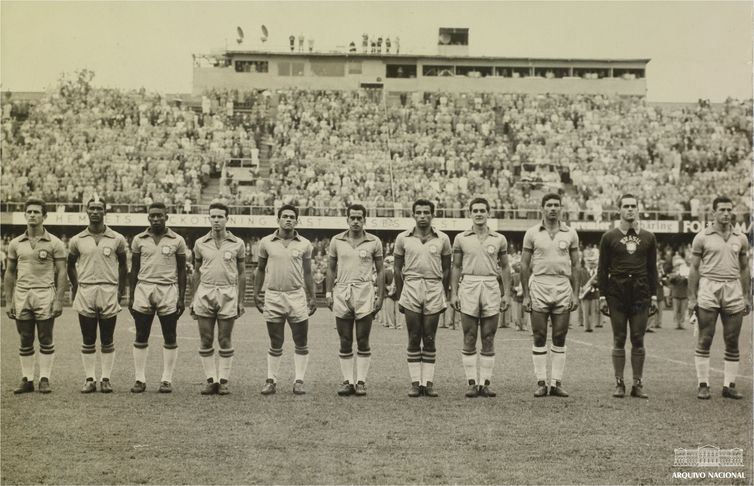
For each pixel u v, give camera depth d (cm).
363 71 4403
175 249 1046
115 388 1065
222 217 1034
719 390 1071
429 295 1017
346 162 3878
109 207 3425
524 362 1368
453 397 1005
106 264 1036
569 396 1013
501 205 3628
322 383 1121
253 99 4216
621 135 4131
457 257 1048
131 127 3903
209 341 1024
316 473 674
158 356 1434
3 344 1636
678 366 1330
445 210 3578
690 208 3725
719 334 1972
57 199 3516
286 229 1036
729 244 1021
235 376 1186
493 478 663
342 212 3475
